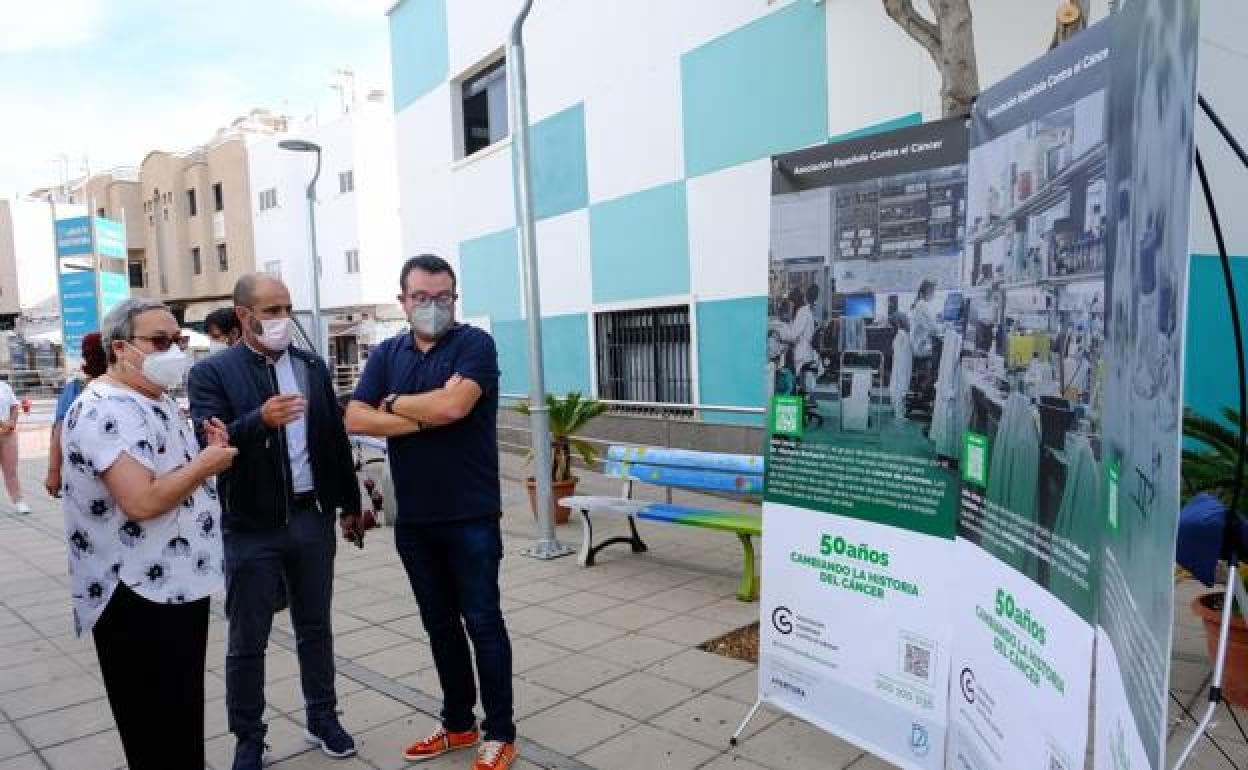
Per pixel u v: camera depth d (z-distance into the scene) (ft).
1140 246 5.10
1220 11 16.72
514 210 38.32
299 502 10.96
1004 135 7.55
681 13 28.35
